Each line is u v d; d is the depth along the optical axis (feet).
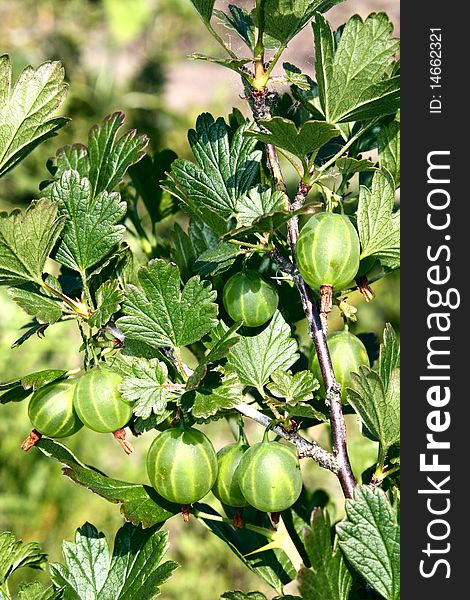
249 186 5.16
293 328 5.74
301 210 4.17
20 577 10.16
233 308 4.83
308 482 8.88
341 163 4.61
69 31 15.96
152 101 15.58
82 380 4.53
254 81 4.59
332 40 4.49
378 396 4.49
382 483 5.17
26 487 11.21
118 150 5.32
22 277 4.78
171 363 4.69
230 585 11.35
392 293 13.05
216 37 4.68
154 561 4.77
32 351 11.76
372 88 4.55
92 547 4.99
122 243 5.08
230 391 4.50
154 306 4.62
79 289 5.36
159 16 18.47
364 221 4.80
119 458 12.33
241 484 4.41
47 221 4.68
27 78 4.83
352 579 4.45
